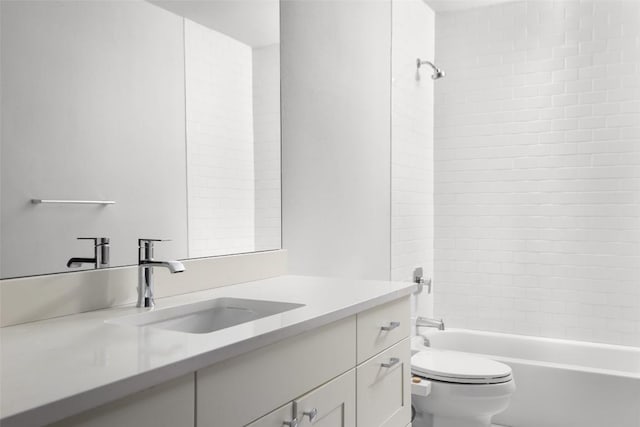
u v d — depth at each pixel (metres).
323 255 2.72
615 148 3.56
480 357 2.86
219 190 2.00
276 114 2.33
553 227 3.74
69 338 1.12
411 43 3.65
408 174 3.60
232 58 2.07
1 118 1.29
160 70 1.73
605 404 2.83
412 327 3.56
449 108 4.02
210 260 1.87
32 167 1.36
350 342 1.56
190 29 1.86
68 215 1.45
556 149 3.72
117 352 1.01
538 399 3.01
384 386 1.78
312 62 2.60
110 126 1.57
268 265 2.18
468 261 3.99
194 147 1.88
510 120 3.84
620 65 3.54
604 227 3.60
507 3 3.86
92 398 0.80
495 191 3.89
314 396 1.37
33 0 1.36
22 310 1.29
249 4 2.16
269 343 1.18
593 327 3.64
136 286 1.59
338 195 2.85
